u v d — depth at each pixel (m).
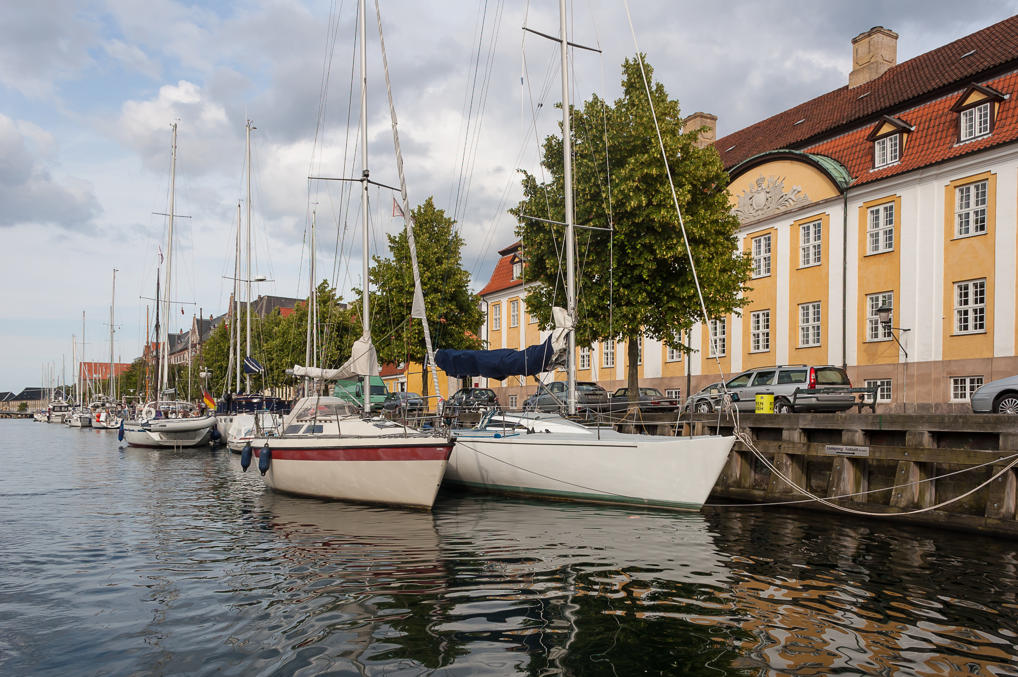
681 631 6.69
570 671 5.77
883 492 12.70
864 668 5.80
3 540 11.52
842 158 26.56
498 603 7.60
